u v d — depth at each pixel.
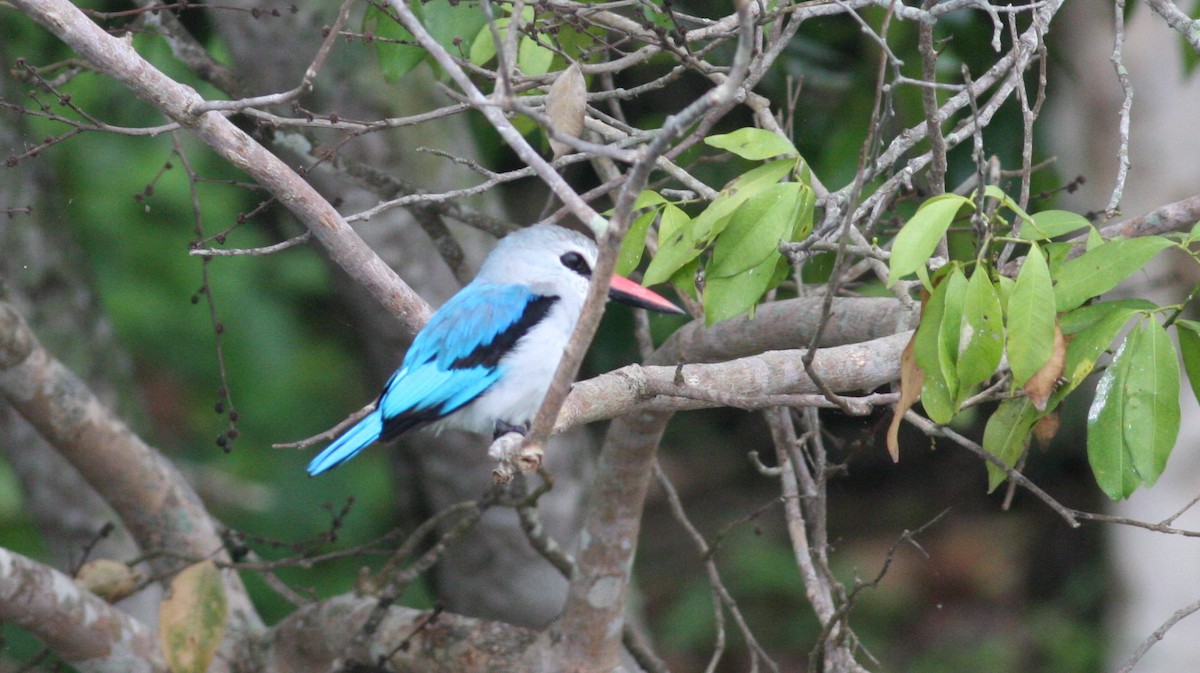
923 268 5.77
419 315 7.69
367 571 9.76
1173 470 14.44
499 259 8.12
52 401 9.67
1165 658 14.64
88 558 11.28
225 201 14.08
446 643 9.05
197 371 14.91
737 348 8.91
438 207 9.68
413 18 5.38
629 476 8.46
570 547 11.92
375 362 11.99
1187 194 13.62
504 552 11.79
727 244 6.29
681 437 20.92
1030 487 6.90
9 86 11.03
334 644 9.53
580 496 12.03
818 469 8.68
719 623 9.41
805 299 8.66
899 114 11.01
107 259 14.14
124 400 12.10
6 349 9.41
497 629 9.12
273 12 8.27
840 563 19.31
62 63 8.60
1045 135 12.98
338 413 15.80
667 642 18.00
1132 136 13.72
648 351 10.12
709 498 20.28
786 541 19.05
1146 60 13.54
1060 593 18.75
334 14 10.91
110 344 12.06
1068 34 13.71
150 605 10.83
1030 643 18.05
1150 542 14.67
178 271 14.37
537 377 7.67
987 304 5.58
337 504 15.53
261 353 14.95
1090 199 14.12
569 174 13.16
